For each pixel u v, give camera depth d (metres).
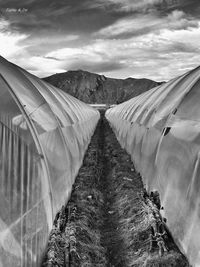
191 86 12.48
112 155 24.78
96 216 13.30
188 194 9.16
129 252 10.37
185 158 9.91
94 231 11.84
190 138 9.98
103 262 9.98
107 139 36.53
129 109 31.59
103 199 15.75
